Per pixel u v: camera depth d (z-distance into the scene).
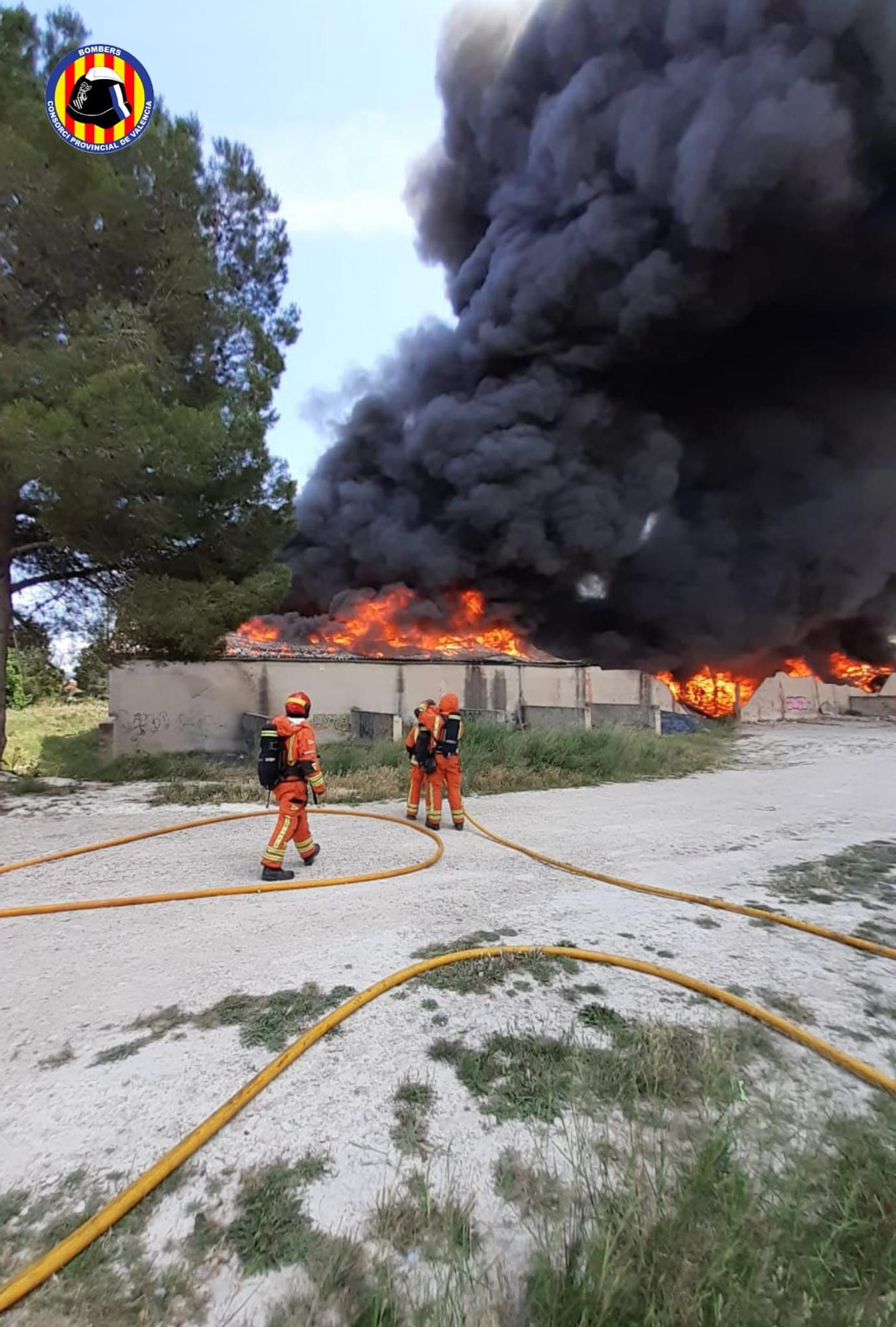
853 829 6.73
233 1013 2.87
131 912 4.07
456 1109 2.28
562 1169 1.99
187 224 9.19
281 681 13.39
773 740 17.17
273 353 10.18
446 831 6.39
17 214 7.97
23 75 8.04
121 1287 1.61
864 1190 1.83
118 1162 2.01
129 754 11.52
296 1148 2.08
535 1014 2.90
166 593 9.05
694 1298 1.44
